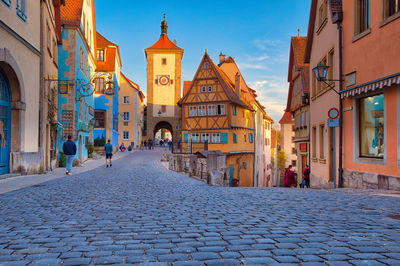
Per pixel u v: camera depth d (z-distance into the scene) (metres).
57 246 3.68
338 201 7.39
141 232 4.38
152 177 14.52
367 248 3.54
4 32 11.76
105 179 13.11
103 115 41.84
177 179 14.00
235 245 3.69
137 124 61.41
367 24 11.41
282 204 6.97
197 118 39.12
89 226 4.79
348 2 12.50
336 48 13.72
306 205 6.81
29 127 14.12
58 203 7.09
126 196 8.27
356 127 11.80
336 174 13.44
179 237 4.09
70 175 14.91
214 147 38.03
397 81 8.93
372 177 10.66
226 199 7.81
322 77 12.61
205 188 10.64
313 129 19.09
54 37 19.84
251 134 47.00
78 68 23.34
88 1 29.31
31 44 14.32
